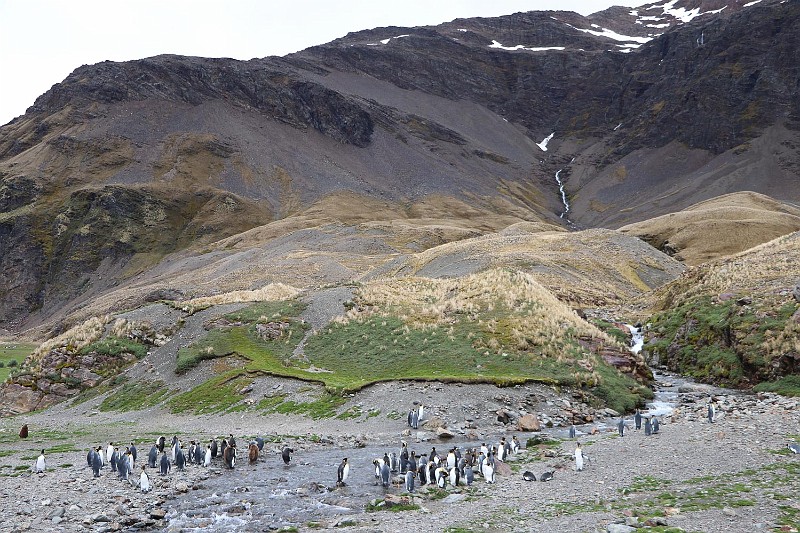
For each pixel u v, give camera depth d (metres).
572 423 41.91
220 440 39.03
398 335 58.06
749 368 51.31
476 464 31.02
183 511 25.31
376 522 23.22
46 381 63.81
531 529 21.42
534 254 128.62
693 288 73.38
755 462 28.16
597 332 58.19
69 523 23.70
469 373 48.91
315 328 64.38
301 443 37.72
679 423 38.75
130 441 40.88
